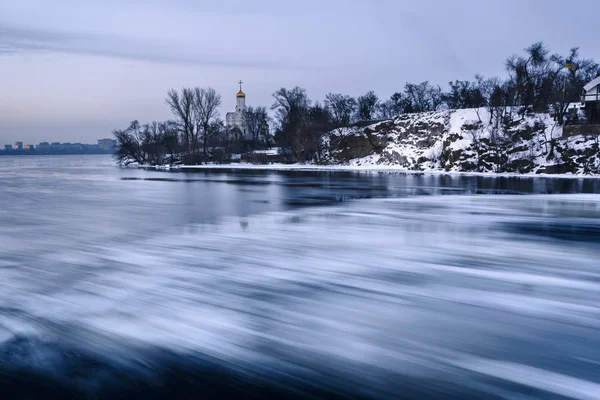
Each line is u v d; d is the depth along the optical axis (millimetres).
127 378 4445
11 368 4637
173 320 5969
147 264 9305
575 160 44188
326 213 18484
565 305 6668
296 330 5633
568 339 5375
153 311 6320
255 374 4523
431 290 7453
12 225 15180
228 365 4703
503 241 12141
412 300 6887
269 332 5562
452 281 8047
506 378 4426
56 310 6352
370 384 4324
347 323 5887
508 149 49312
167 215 17828
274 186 34531
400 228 14461
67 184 37938
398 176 45969
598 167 42500
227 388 4273
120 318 6039
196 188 32938
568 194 26266
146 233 13422
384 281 8047
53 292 7234
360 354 4965
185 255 10227
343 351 5035
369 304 6695
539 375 4480
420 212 18719
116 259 9805
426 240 12289
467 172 50125
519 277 8336
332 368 4637
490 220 16391
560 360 4805
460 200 23422
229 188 32781
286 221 16078
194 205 21672
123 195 27406
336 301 6832
